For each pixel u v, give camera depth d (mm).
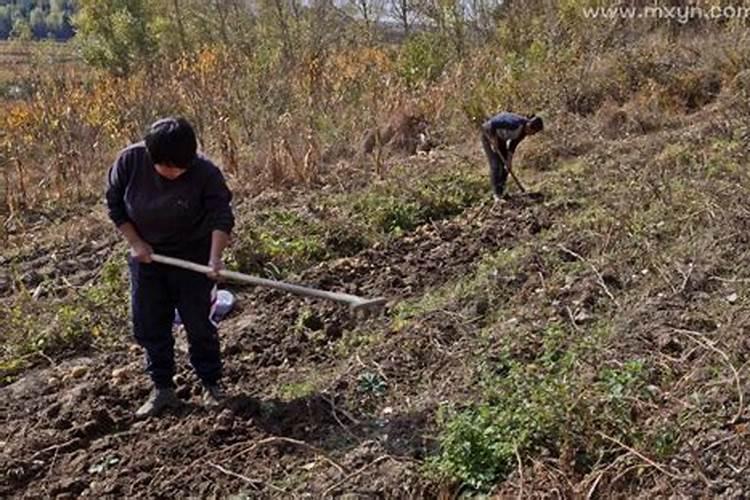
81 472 4496
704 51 11969
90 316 6258
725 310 4906
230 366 5395
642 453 3867
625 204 7055
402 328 5566
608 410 4109
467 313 5668
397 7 18797
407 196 8445
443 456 4105
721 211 6262
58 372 5637
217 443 4582
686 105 11086
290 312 6117
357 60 14680
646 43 12828
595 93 11430
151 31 20781
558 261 6176
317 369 5324
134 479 4375
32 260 8023
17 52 20641
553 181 8742
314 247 7355
